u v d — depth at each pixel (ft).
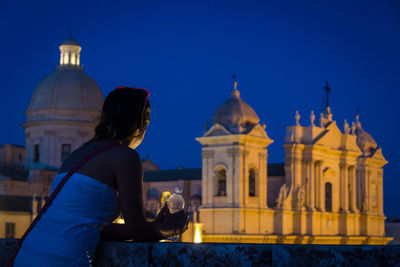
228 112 225.15
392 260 11.91
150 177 293.64
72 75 295.07
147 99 15.66
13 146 329.93
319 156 248.93
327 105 264.72
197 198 273.33
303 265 12.01
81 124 288.51
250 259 12.46
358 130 295.89
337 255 12.05
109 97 15.43
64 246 12.91
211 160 224.94
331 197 258.98
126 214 13.97
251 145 225.15
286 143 241.76
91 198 13.46
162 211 15.88
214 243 12.89
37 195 246.68
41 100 291.17
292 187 239.71
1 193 259.19
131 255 13.55
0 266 16.03
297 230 238.48
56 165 284.82
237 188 217.97
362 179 287.48
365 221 281.54
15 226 212.84
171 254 13.20
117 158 13.78
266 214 227.40
